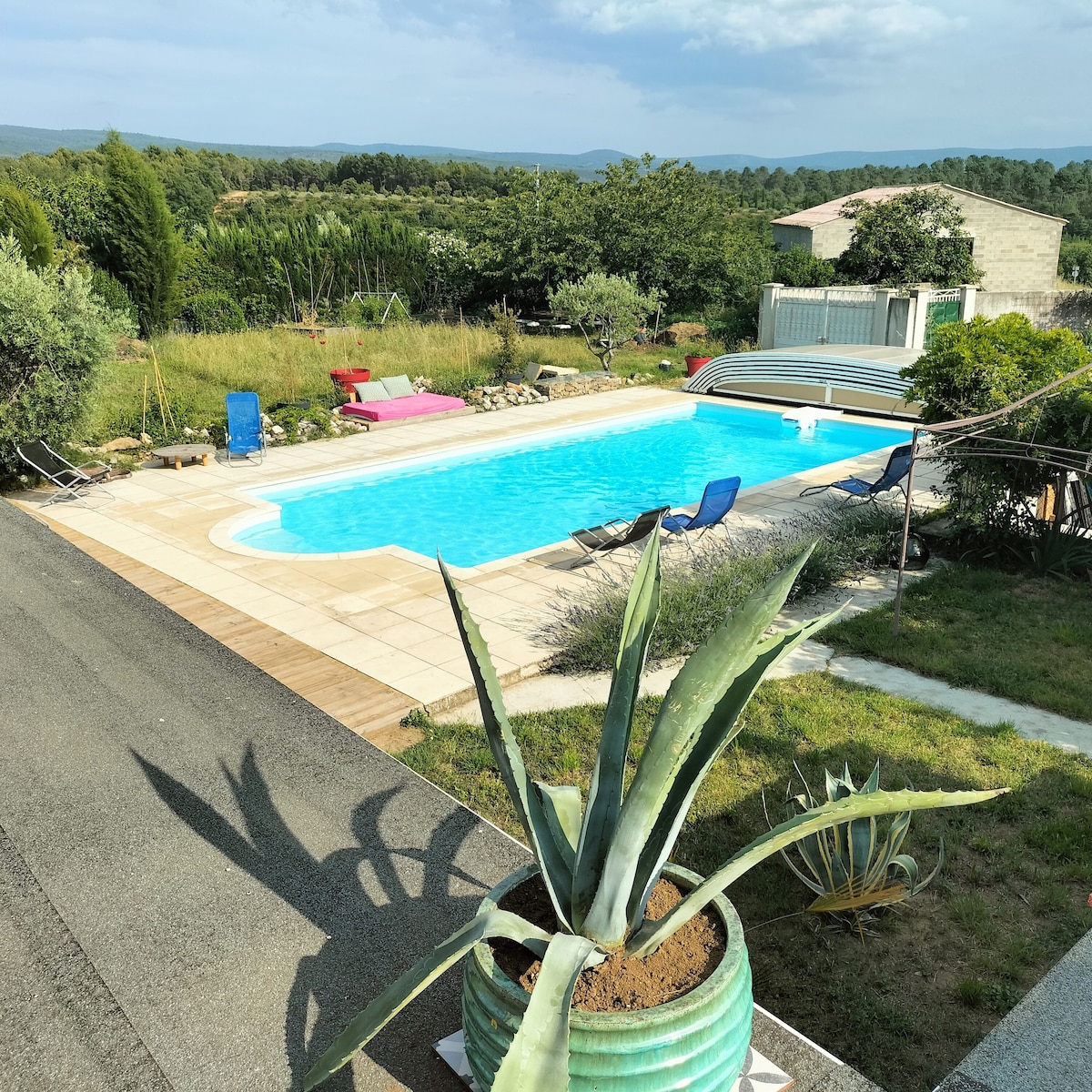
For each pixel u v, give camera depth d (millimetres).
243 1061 3113
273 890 4031
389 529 11945
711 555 9070
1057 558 8969
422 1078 3053
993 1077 3330
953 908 4355
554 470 15016
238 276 29375
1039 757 5719
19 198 22484
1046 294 24234
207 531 10781
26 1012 3336
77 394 12023
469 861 4262
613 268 29812
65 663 6379
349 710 6301
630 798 2510
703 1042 2398
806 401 18594
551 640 7547
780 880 4613
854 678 6941
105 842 4383
